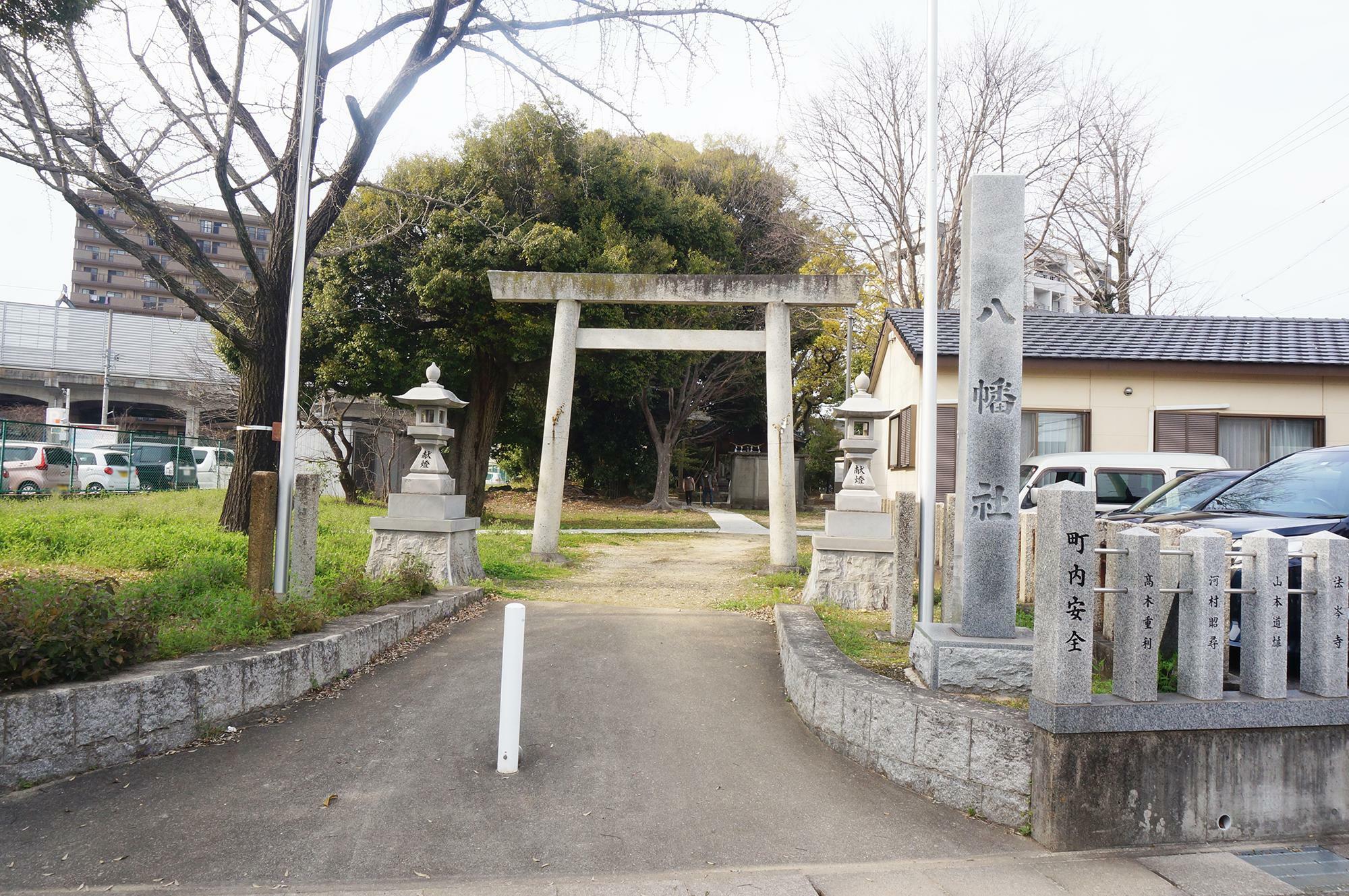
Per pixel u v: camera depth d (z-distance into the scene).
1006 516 5.50
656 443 30.88
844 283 13.41
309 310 20.36
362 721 5.51
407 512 10.48
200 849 3.75
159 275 11.20
